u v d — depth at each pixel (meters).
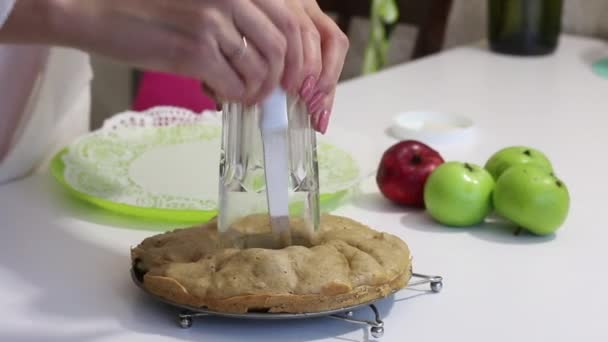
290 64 0.74
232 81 0.74
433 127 1.30
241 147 0.78
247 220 0.80
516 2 1.74
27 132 1.10
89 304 0.77
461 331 0.72
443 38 1.98
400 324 0.73
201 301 0.71
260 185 0.79
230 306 0.70
